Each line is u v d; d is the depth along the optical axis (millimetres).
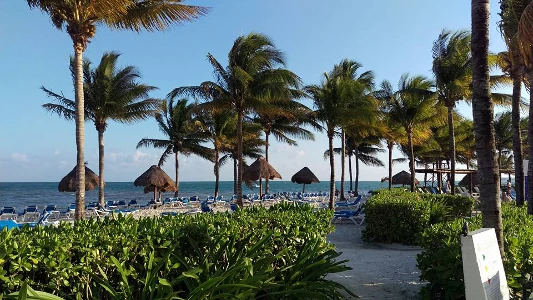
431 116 25312
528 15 5820
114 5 10328
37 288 3221
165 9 10859
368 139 37312
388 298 6125
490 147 4965
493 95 21891
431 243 5441
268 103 20250
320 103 21203
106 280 3551
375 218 11609
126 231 4133
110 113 23453
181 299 3484
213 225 4812
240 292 3744
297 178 30781
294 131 33719
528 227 6242
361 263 8836
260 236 4938
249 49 19234
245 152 38812
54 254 3318
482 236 3488
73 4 11070
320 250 5117
